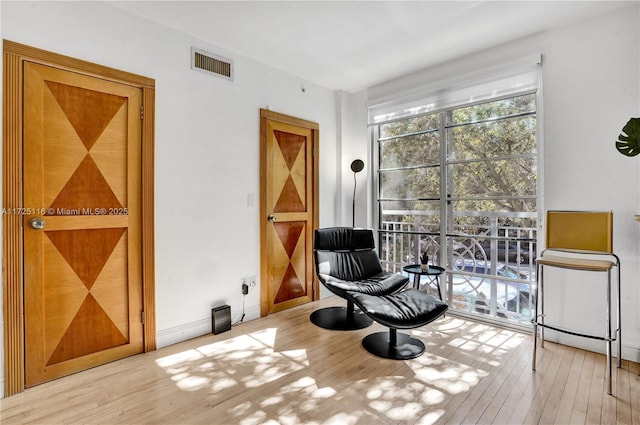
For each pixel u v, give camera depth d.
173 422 1.65
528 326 2.79
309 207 3.73
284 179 3.45
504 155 2.94
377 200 3.96
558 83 2.56
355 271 3.13
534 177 2.78
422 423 1.63
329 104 3.97
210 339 2.68
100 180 2.23
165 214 2.54
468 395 1.87
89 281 2.20
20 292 1.92
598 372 2.12
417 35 2.70
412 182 3.62
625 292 2.30
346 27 2.58
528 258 2.83
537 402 1.80
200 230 2.75
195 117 2.71
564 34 2.53
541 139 2.68
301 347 2.53
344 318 3.15
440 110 3.31
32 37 1.94
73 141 2.11
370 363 2.26
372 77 3.62
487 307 3.08
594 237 2.21
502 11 2.35
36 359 1.98
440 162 3.34
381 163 3.92
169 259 2.56
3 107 1.85
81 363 2.15
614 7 2.29
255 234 3.18
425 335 2.74
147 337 2.44
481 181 3.09
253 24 2.52
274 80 3.33
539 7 2.30
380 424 1.63
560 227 2.35
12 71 1.87
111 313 2.29
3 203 1.86
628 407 1.75
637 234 2.25
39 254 1.99
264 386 1.98
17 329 1.90
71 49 2.09
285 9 2.32
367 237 3.31
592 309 2.43
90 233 2.21
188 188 2.67
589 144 2.42
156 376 2.09
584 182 2.45
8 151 1.87
